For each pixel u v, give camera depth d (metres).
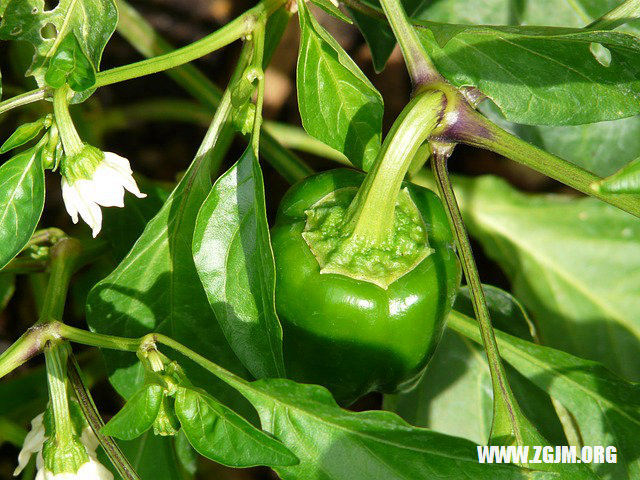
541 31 0.47
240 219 0.46
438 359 0.61
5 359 0.46
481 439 0.61
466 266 0.46
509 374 0.60
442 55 0.50
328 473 0.44
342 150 0.49
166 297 0.50
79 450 0.45
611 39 0.46
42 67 0.50
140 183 0.59
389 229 0.48
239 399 0.52
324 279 0.48
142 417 0.43
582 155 0.63
